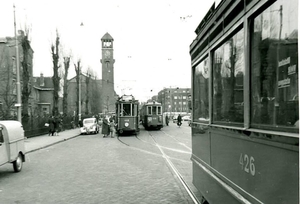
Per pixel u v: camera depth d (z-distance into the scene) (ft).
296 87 7.57
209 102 17.15
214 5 16.19
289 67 7.94
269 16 9.18
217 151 15.16
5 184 29.01
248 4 10.69
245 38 11.01
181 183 27.84
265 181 9.07
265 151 9.08
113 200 22.34
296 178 7.23
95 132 111.75
